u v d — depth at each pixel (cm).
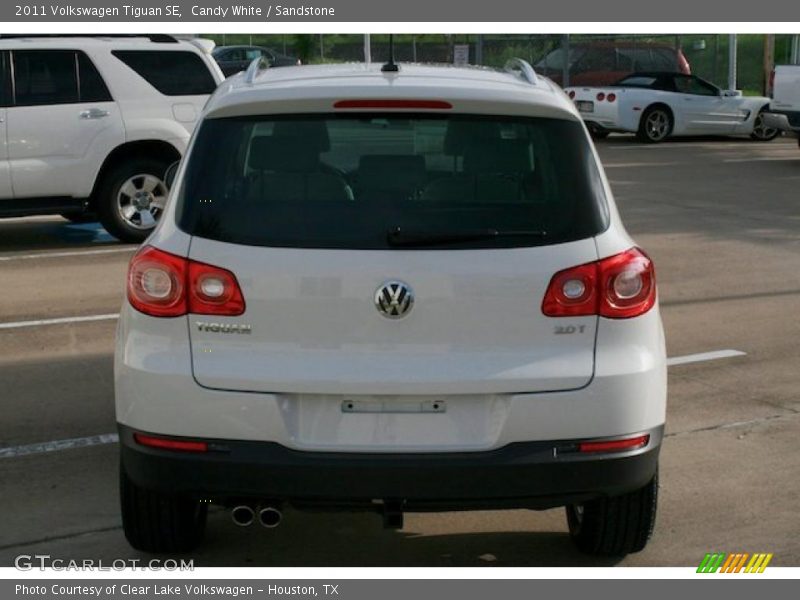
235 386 413
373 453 413
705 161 2105
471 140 429
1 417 674
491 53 3303
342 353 413
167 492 426
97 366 783
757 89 3781
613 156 2192
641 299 430
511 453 416
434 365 412
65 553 497
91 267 1120
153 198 1248
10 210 1193
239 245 416
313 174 424
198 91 1252
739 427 668
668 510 547
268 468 414
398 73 477
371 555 501
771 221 1407
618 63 3077
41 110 1187
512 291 414
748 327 900
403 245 414
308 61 3581
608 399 419
